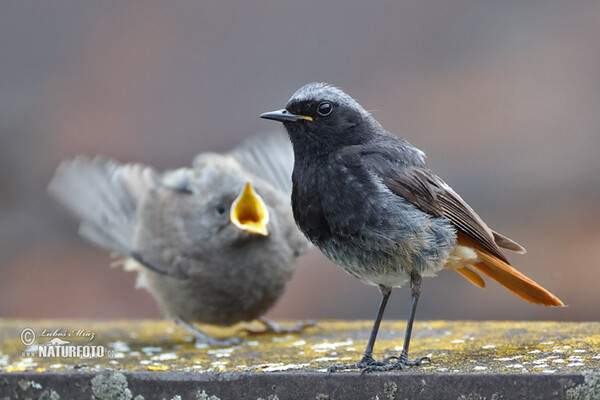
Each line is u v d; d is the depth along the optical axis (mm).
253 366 8047
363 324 10797
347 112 8398
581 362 7320
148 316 14180
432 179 8523
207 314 10047
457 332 9547
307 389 7191
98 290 14305
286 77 16438
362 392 7102
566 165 14773
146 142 15867
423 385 6988
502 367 7250
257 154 11367
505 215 14500
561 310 13578
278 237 10016
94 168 10375
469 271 9156
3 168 15180
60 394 7430
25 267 14461
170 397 7297
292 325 10617
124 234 10125
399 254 8109
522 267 14000
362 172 8133
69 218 14695
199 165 10422
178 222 9875
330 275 14180
